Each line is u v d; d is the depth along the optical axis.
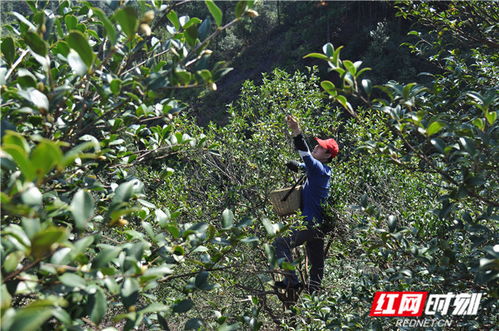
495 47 5.10
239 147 7.63
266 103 7.95
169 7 2.38
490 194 3.18
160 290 5.40
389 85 2.53
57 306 1.71
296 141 5.62
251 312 3.51
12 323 1.20
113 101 2.53
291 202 5.89
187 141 3.23
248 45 54.00
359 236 4.03
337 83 40.88
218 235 2.54
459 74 4.17
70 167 2.52
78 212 1.63
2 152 1.38
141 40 2.50
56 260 1.72
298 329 4.20
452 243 3.24
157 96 2.24
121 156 2.93
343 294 3.98
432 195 4.98
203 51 2.28
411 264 3.51
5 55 2.44
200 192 7.67
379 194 5.75
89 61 1.94
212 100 36.75
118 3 2.34
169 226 2.34
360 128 5.89
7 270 1.55
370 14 46.03
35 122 2.25
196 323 2.41
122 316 1.73
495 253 2.15
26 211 1.43
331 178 6.13
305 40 48.28
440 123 2.37
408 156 2.89
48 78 2.06
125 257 1.99
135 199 2.68
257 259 5.66
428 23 5.67
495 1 5.17
